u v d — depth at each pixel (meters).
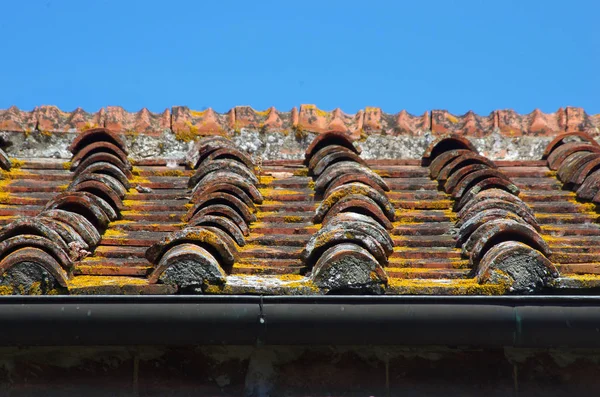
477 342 7.45
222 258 8.27
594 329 7.32
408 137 12.48
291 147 12.24
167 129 12.23
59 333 7.31
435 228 9.46
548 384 7.83
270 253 8.70
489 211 9.08
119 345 7.55
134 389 7.75
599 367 7.84
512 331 7.37
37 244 7.82
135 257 8.77
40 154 11.89
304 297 7.36
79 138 11.49
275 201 10.35
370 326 7.38
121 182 10.66
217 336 7.42
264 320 7.36
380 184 10.61
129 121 12.35
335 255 7.67
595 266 8.38
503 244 8.09
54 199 9.27
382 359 7.84
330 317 7.36
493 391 7.80
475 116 12.76
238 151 11.22
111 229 9.43
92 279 7.96
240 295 7.51
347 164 10.86
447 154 11.24
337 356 7.85
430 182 11.02
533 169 11.64
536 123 12.61
